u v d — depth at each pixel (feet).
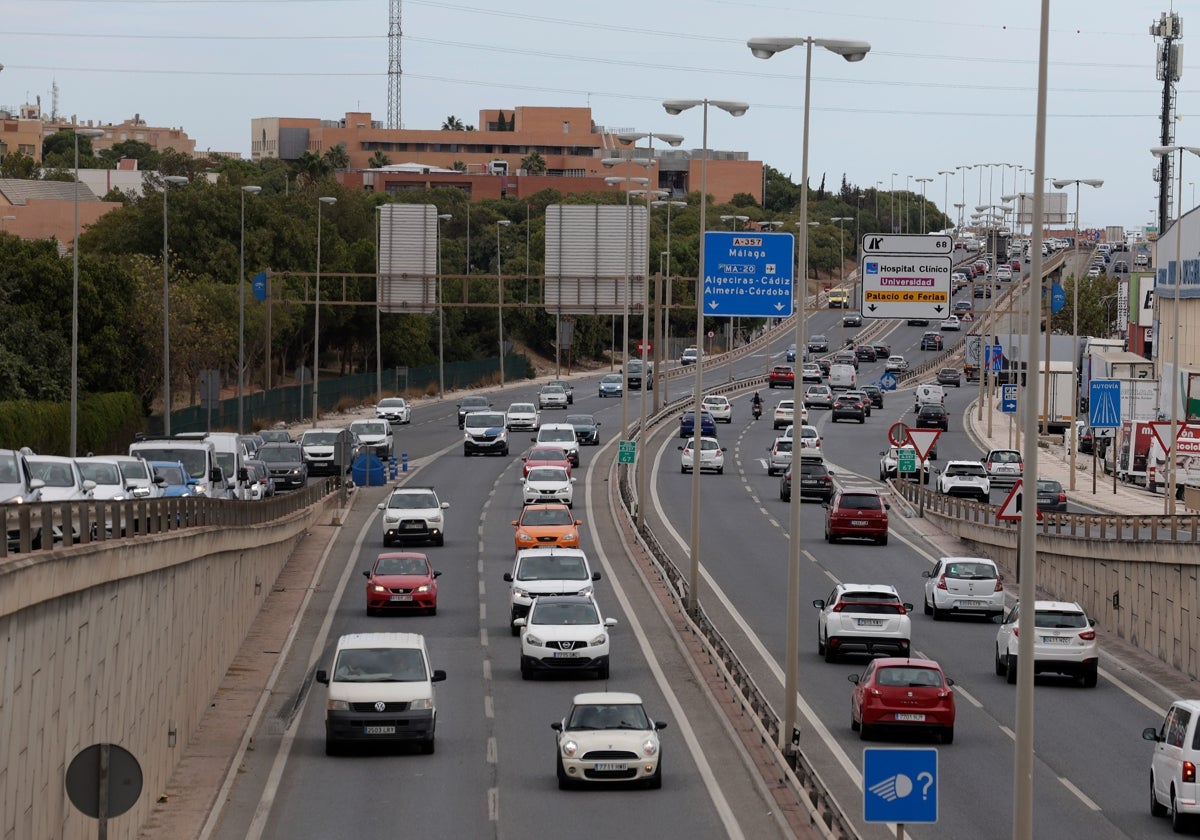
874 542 460.55
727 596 370.94
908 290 366.02
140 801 188.96
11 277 570.05
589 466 633.61
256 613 339.77
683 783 212.43
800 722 247.50
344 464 513.45
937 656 308.60
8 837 132.36
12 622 134.21
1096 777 217.15
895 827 186.60
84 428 541.34
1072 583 381.19
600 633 281.13
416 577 344.49
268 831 188.96
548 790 208.85
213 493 350.43
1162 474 595.47
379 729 226.17
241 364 614.75
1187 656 303.68
